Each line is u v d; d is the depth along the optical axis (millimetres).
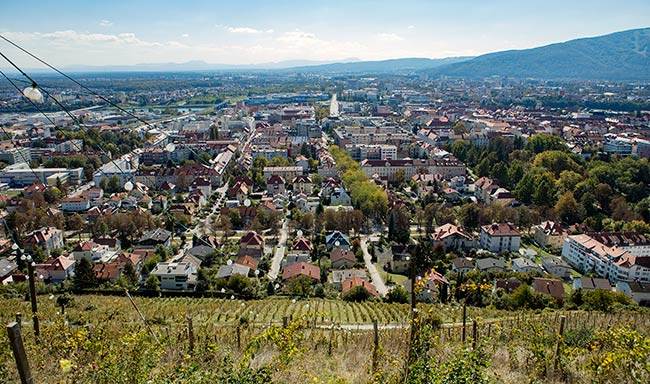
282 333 36406
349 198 157000
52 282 99688
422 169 196500
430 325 30344
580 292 87688
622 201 146000
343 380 30297
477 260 109938
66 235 130250
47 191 158500
